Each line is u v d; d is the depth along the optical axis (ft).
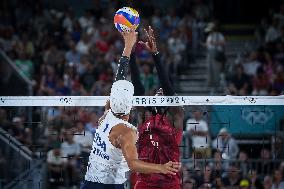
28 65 157.79
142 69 146.30
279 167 102.47
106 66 153.38
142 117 62.03
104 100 63.36
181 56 162.91
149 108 59.67
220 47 157.48
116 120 48.11
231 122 104.88
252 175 96.78
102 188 49.34
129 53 52.54
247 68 155.94
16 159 91.50
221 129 105.40
